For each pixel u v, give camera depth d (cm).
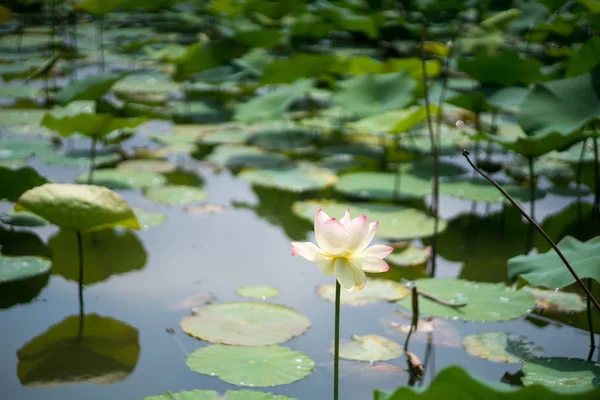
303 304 324
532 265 286
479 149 629
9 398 239
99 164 550
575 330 307
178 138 629
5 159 517
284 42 995
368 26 918
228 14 1129
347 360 271
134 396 241
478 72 590
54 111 675
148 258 377
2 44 1090
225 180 533
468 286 340
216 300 325
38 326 296
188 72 761
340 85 603
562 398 153
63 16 1379
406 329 302
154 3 1066
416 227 426
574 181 541
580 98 409
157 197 469
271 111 591
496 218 462
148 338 286
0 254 367
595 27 648
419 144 642
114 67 988
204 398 225
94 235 408
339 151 616
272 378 249
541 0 833
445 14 975
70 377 254
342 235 203
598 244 280
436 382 160
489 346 287
